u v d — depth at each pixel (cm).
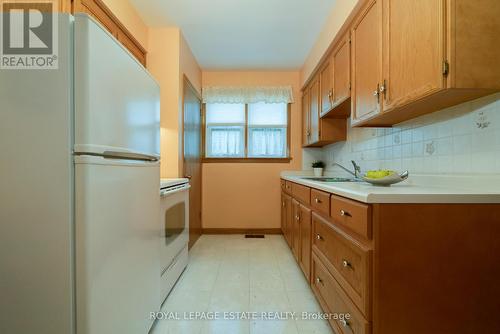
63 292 89
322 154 370
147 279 138
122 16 214
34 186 88
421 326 99
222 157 380
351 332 117
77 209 89
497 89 103
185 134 290
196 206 344
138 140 128
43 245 89
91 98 90
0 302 90
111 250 102
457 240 100
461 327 100
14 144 88
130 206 118
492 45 102
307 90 337
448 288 100
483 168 116
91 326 90
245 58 337
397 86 132
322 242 163
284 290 204
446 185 135
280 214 378
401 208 100
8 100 88
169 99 267
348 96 195
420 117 155
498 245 100
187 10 237
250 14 243
